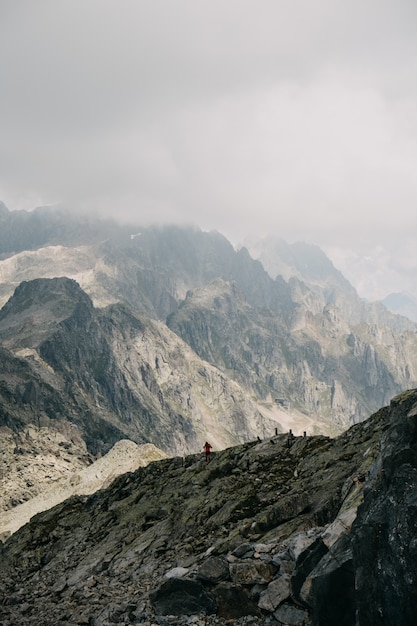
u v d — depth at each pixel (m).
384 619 16.09
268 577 24.14
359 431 50.06
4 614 31.94
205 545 36.97
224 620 22.55
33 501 179.25
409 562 15.80
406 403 24.92
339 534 21.73
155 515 51.97
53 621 28.06
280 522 32.31
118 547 47.66
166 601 24.67
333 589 18.88
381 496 19.33
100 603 31.06
